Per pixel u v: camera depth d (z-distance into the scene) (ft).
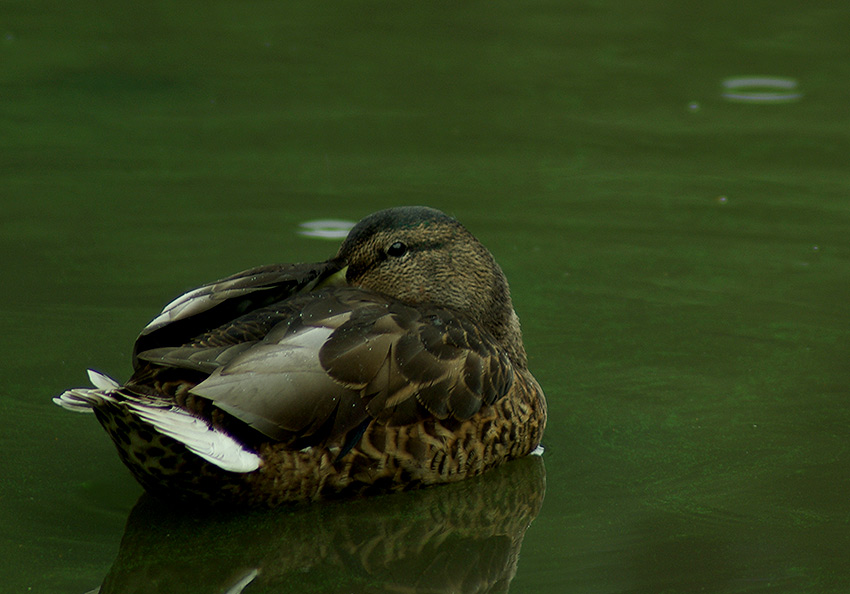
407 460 29.35
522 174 54.85
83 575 25.57
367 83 68.23
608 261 45.60
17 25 76.59
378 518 29.01
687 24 81.51
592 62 73.10
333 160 55.77
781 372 36.83
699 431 33.24
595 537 27.73
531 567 26.30
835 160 57.36
